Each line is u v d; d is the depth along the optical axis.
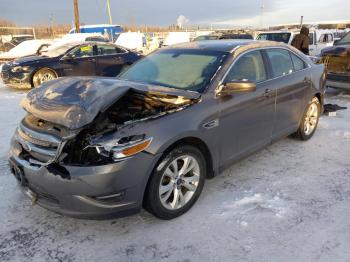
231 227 3.09
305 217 3.22
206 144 3.36
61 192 2.75
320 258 2.70
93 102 2.89
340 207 3.39
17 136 3.25
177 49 4.38
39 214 3.31
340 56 7.99
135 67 4.38
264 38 14.55
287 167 4.31
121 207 2.82
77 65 10.31
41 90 3.41
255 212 3.31
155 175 2.95
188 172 3.32
